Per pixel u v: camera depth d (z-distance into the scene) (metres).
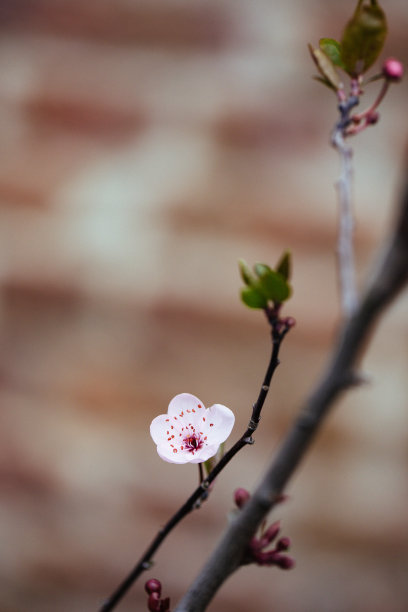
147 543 0.85
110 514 0.87
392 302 0.51
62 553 0.86
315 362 0.88
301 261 0.90
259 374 0.88
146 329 0.90
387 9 0.92
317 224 0.91
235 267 0.90
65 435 0.88
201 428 0.44
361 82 0.47
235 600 0.84
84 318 0.91
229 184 0.92
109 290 0.91
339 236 0.52
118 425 0.88
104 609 0.46
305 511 0.86
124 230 0.92
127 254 0.91
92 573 0.85
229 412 0.43
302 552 0.85
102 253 0.92
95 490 0.87
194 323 0.90
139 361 0.89
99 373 0.89
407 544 0.85
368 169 0.91
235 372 0.88
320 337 0.88
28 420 0.89
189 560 0.85
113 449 0.88
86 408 0.89
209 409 0.44
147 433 0.88
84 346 0.90
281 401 0.87
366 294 0.51
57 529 0.86
